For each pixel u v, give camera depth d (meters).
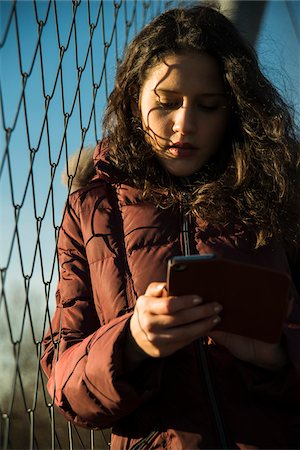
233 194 2.44
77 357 2.21
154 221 2.37
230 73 2.40
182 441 2.16
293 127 2.72
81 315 2.40
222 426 2.17
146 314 1.98
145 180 2.44
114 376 2.07
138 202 2.42
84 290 2.43
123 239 2.38
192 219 2.38
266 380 2.16
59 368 2.29
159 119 2.38
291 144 2.60
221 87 2.42
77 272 2.45
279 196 2.47
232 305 1.95
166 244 2.34
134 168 2.46
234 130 2.51
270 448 2.16
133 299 2.29
